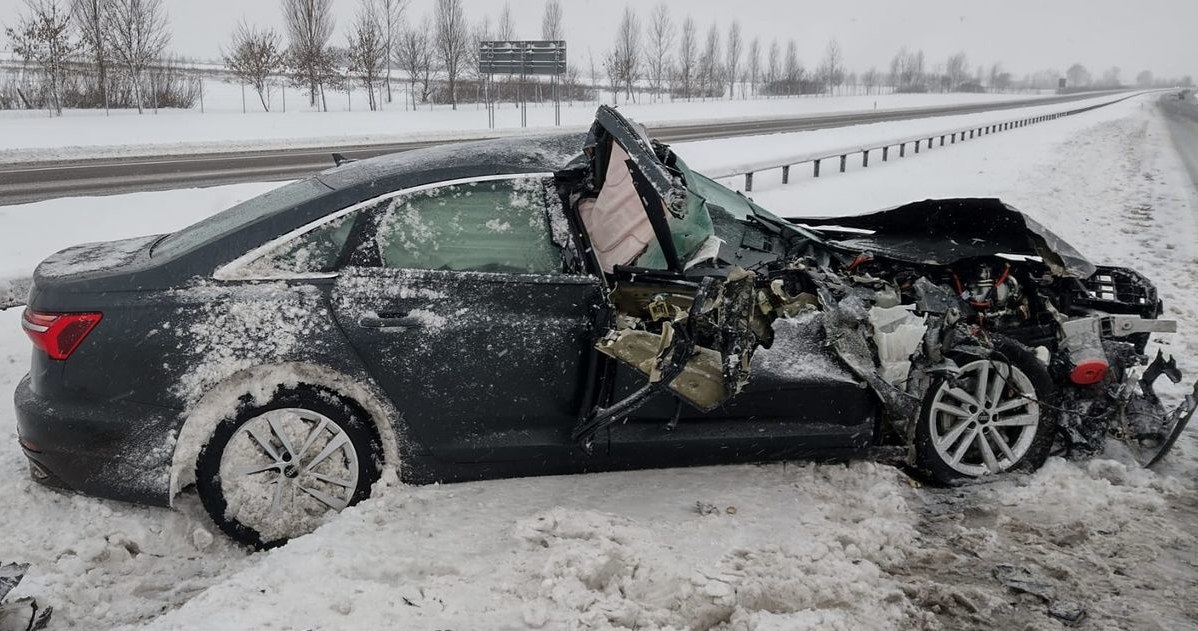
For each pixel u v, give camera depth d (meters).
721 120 41.69
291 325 3.48
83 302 3.41
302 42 43.47
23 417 3.49
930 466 4.08
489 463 3.77
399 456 3.68
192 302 3.43
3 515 3.63
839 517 3.74
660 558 3.25
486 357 3.66
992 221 4.89
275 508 3.51
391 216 3.67
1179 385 5.45
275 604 2.84
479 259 3.74
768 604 3.05
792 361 3.91
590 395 3.78
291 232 3.58
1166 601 3.19
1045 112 56.16
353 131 30.45
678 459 3.92
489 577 3.13
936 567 3.40
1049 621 3.07
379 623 2.79
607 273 3.99
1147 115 58.38
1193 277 8.66
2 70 40.91
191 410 3.42
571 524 3.46
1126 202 14.97
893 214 5.27
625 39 59.59
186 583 3.28
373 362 3.55
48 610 3.00
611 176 4.05
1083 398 4.38
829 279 4.21
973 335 4.14
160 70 38.53
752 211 4.90
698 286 3.85
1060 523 3.74
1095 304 4.83
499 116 39.84
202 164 18.92
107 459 3.42
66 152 20.88
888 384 3.91
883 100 92.00
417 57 52.28
